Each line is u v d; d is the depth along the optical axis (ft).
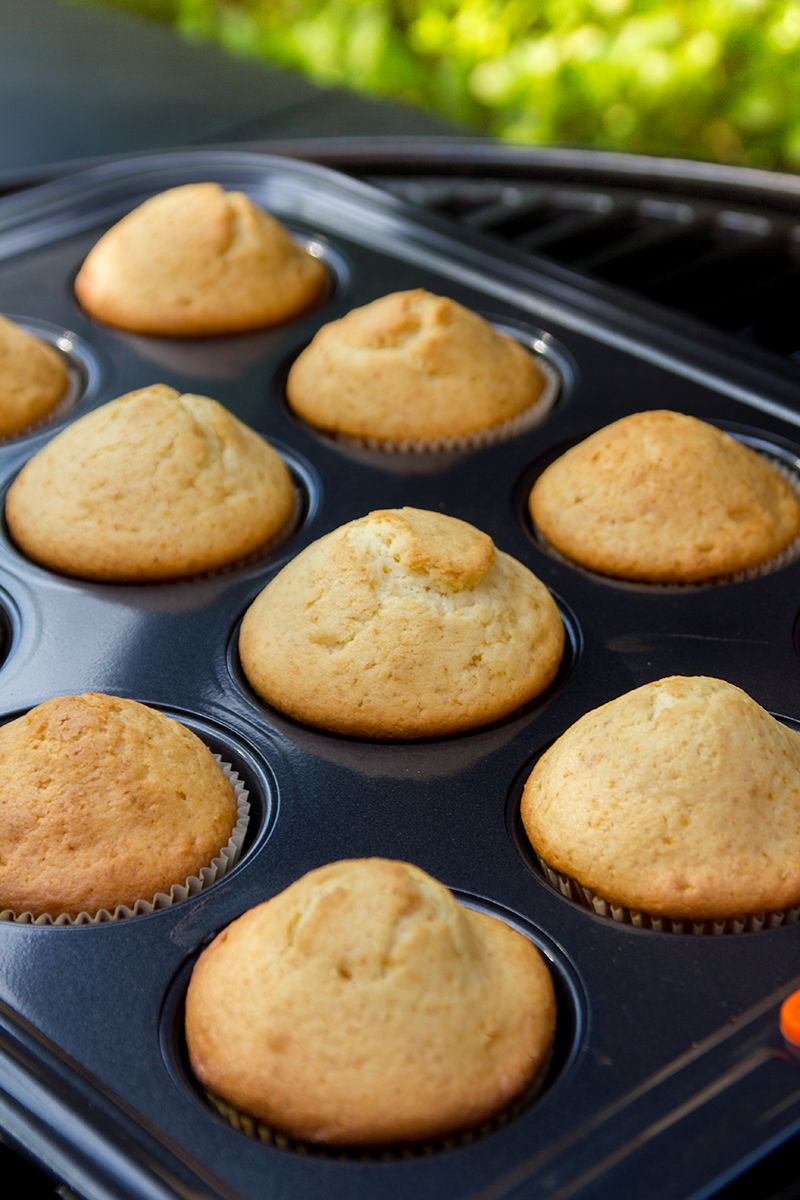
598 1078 1.61
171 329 2.34
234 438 2.07
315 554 1.92
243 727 1.87
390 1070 1.60
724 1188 1.54
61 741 1.76
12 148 2.82
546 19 3.94
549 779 1.78
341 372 2.19
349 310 2.36
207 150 2.65
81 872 1.74
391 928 1.63
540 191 2.58
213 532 2.03
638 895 1.72
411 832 1.78
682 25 3.71
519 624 1.90
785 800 1.73
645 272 2.40
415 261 2.43
